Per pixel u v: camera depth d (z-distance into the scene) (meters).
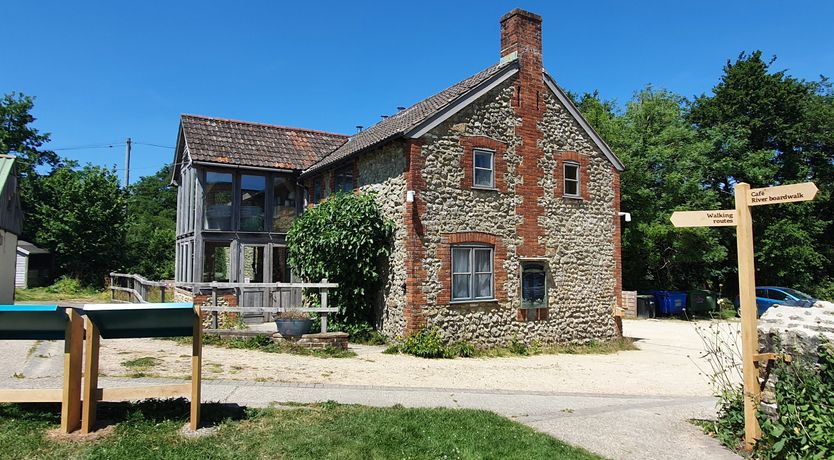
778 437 6.01
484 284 14.95
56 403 6.82
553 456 5.91
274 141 20.64
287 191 20.02
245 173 19.17
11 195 19.27
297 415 6.89
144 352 11.14
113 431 6.09
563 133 16.77
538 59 16.39
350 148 17.41
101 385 8.01
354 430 6.34
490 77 15.22
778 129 33.16
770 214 32.16
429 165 14.16
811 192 5.89
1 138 38.16
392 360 12.31
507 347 15.05
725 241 33.03
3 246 18.47
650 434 7.05
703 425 7.41
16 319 5.98
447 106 14.41
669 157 29.00
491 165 15.30
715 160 32.12
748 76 33.72
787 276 32.25
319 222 15.23
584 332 16.61
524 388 10.14
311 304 15.42
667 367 13.44
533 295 15.62
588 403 8.83
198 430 6.18
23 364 9.57
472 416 7.28
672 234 27.95
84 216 33.97
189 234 19.12
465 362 12.80
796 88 33.66
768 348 6.72
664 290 30.45
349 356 12.40
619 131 29.86
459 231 14.50
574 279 16.56
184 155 20.56
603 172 17.58
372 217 14.92
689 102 36.66
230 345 12.45
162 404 6.98
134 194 57.75
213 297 13.39
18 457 5.31
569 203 16.69
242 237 18.86
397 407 7.57
